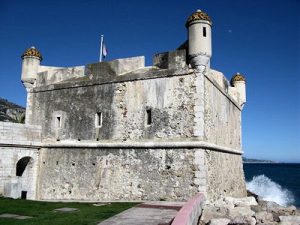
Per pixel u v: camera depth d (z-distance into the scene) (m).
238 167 23.92
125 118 17.42
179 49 16.98
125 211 11.66
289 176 93.50
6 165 18.58
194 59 15.80
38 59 21.72
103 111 18.23
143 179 16.28
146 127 16.72
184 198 15.09
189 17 16.17
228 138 21.05
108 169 17.36
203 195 13.73
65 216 11.01
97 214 11.38
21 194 18.55
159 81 16.75
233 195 21.17
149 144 16.31
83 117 18.92
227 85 21.80
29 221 10.09
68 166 18.81
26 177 19.97
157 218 10.23
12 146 18.86
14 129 19.03
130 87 17.56
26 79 21.30
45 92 20.83
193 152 15.27
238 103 24.91
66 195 18.48
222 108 19.69
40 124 20.62
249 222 12.32
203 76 15.83
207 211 12.57
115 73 18.56
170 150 15.82
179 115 15.95
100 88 18.59
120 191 16.78
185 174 15.27
